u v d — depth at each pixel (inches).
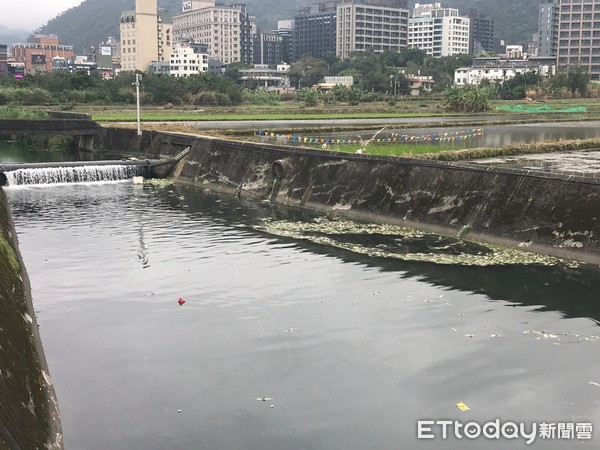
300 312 765.3
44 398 529.3
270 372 607.2
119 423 518.0
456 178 1198.3
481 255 1011.3
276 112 4375.0
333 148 1776.6
